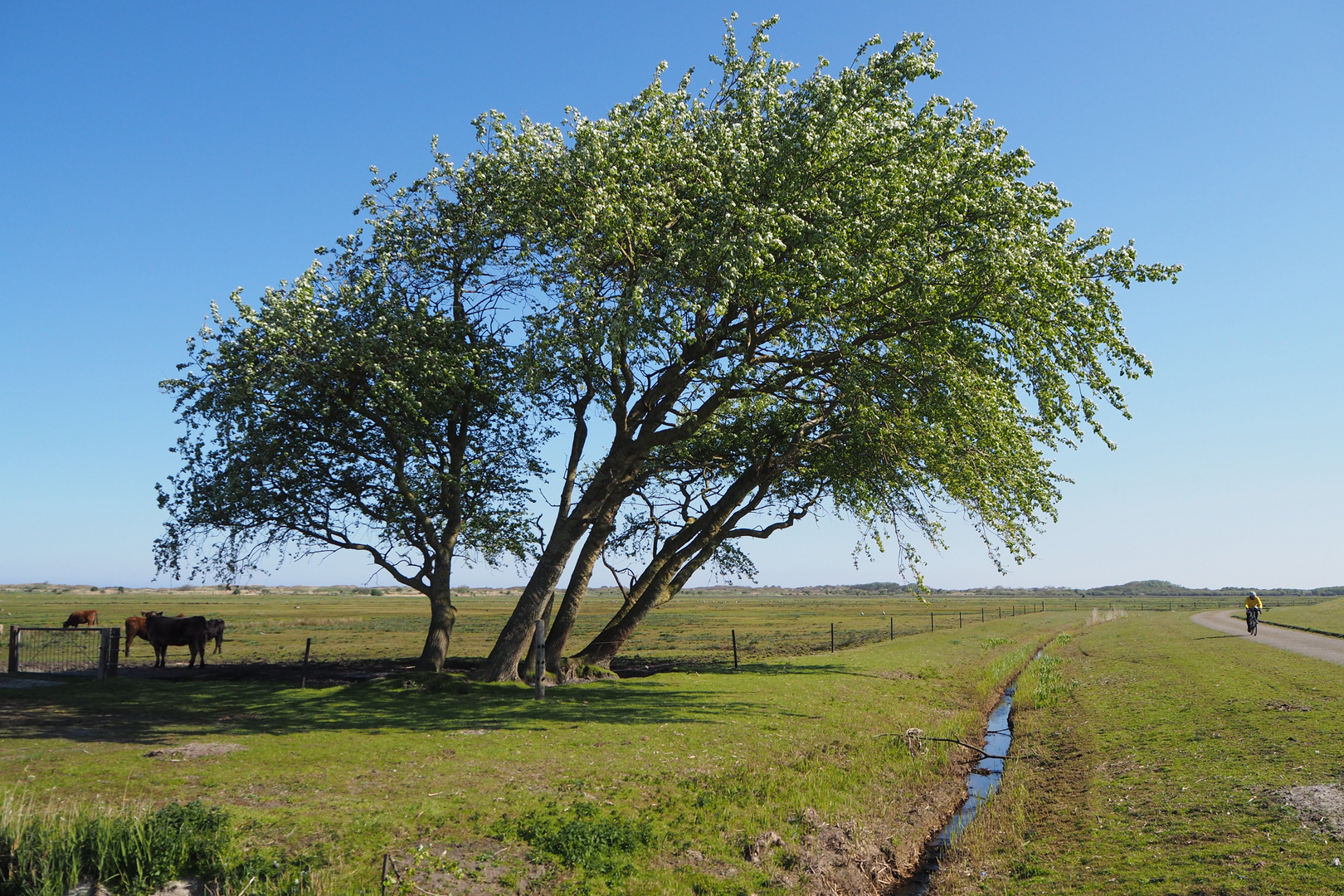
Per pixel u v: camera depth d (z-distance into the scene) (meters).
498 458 24.38
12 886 6.57
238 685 20.41
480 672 21.36
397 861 7.80
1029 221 17.52
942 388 17.83
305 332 20.12
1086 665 28.09
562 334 17.91
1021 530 22.86
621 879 8.13
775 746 14.23
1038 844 9.86
